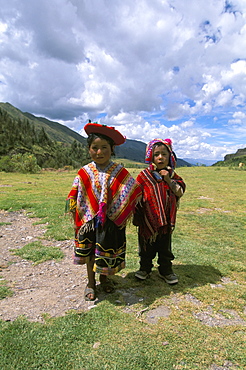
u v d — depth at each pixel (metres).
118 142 3.27
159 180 3.51
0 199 11.16
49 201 10.77
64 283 3.83
